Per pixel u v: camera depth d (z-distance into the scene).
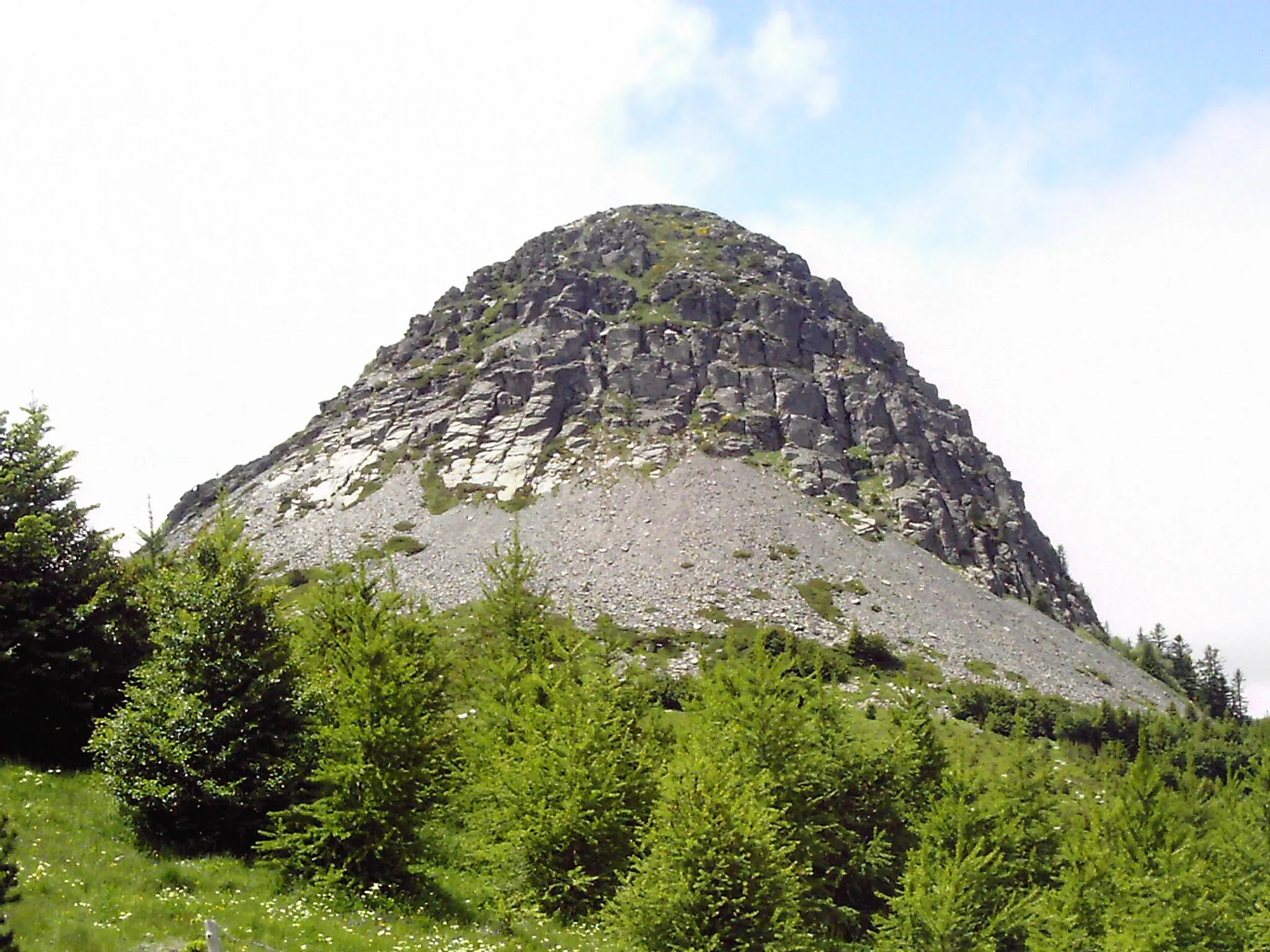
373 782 29.08
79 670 34.62
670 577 115.38
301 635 35.94
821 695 47.19
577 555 120.44
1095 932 42.34
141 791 27.78
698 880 27.64
